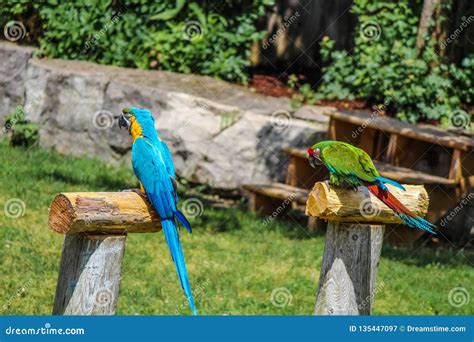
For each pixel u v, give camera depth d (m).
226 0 15.15
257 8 15.20
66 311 5.81
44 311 8.43
